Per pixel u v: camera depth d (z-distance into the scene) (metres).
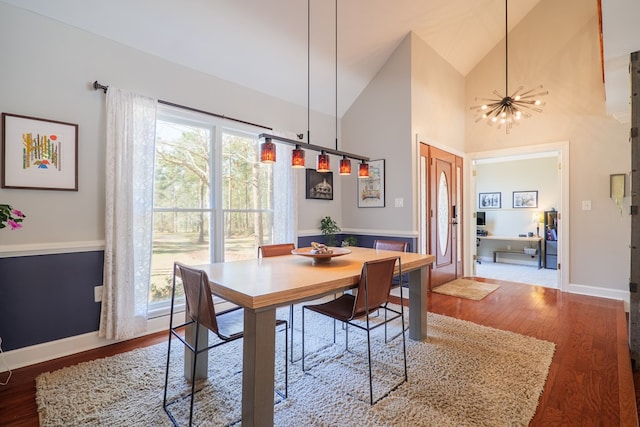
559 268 4.41
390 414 1.71
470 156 5.23
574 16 4.30
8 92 2.20
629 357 2.37
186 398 1.86
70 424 1.62
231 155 3.54
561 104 4.39
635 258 2.36
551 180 6.70
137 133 2.72
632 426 1.60
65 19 2.40
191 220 3.24
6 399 1.85
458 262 5.18
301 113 4.20
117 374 2.12
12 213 2.05
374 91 4.37
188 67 3.10
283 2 3.06
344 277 1.84
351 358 2.37
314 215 4.39
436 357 2.36
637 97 2.39
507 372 2.13
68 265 2.45
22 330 2.26
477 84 5.15
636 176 2.39
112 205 2.58
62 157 2.41
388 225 4.23
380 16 3.62
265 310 1.51
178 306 3.06
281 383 2.02
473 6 4.02
